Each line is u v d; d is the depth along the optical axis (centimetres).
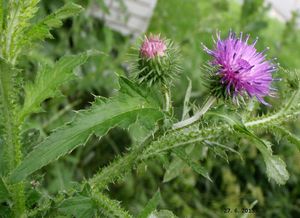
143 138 12
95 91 27
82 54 10
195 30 34
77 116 9
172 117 11
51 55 26
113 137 29
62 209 10
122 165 11
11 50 9
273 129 12
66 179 22
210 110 11
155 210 10
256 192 31
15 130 10
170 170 14
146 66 11
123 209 11
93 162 28
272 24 61
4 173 11
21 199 11
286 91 12
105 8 28
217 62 12
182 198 30
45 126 22
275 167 11
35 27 9
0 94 10
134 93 10
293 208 33
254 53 12
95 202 10
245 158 31
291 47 44
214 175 32
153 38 12
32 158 9
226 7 40
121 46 31
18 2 9
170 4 38
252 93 11
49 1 23
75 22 27
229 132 11
